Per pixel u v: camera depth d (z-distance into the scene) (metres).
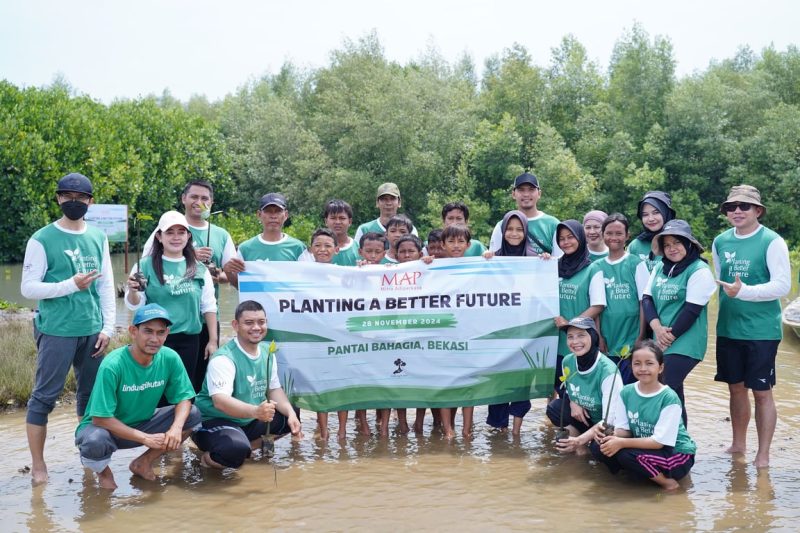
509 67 38.03
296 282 6.79
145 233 34.50
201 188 7.15
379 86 35.22
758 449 6.04
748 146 34.09
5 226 28.22
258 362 6.21
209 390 5.94
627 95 37.06
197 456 6.45
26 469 6.03
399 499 5.35
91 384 6.10
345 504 5.26
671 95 34.56
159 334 5.52
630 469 5.54
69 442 6.86
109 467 5.88
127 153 32.06
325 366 6.83
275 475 5.90
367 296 6.85
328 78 38.53
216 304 7.12
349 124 35.03
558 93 38.16
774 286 5.88
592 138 35.53
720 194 34.72
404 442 6.84
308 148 35.53
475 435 7.07
